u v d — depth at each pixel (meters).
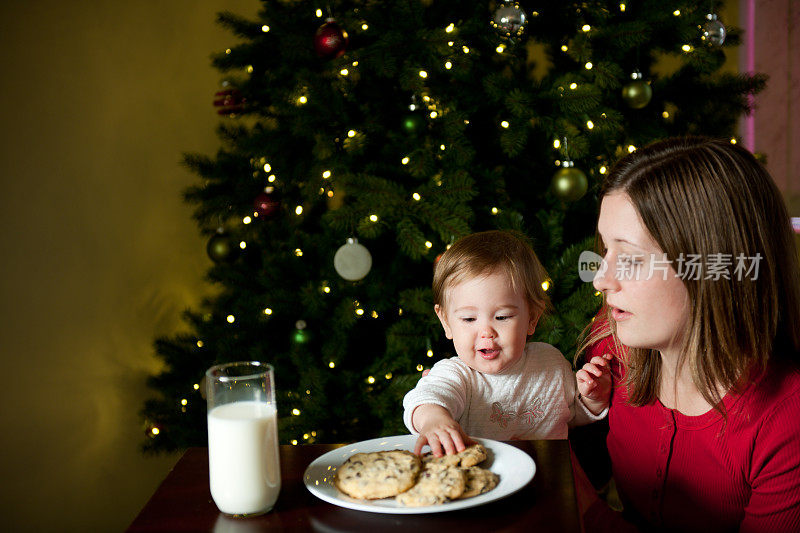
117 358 2.54
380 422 1.99
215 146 2.60
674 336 0.94
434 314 1.85
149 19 2.52
